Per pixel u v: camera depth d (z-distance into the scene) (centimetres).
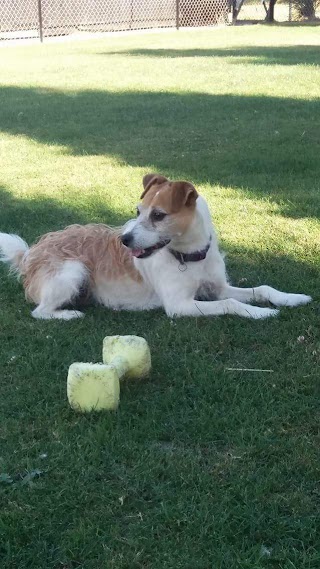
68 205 363
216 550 196
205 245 270
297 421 224
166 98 634
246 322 264
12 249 297
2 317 274
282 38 1199
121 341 239
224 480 209
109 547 197
